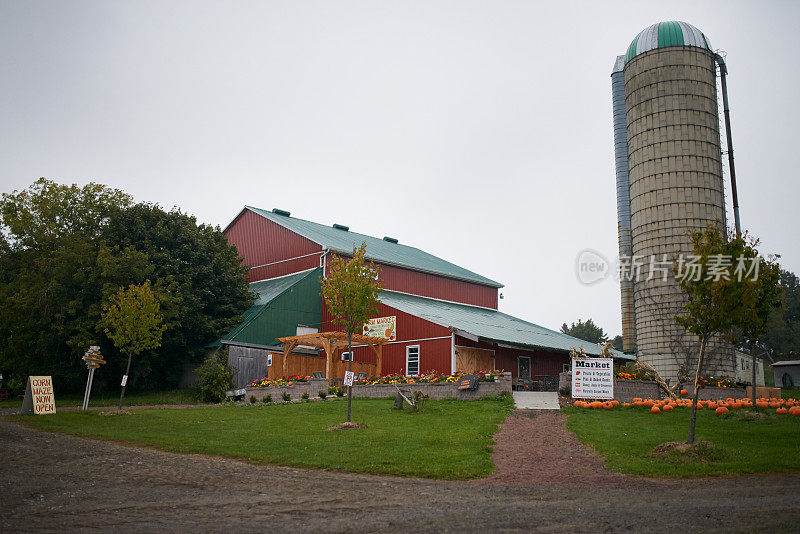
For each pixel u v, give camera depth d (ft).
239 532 25.63
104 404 98.27
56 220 130.21
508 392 78.95
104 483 36.19
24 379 117.19
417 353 112.16
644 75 143.95
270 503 31.45
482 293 172.24
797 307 274.98
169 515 28.73
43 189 132.46
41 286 112.16
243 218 166.09
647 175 140.05
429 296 157.07
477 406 73.41
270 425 62.75
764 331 71.82
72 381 113.60
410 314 114.93
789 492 32.96
